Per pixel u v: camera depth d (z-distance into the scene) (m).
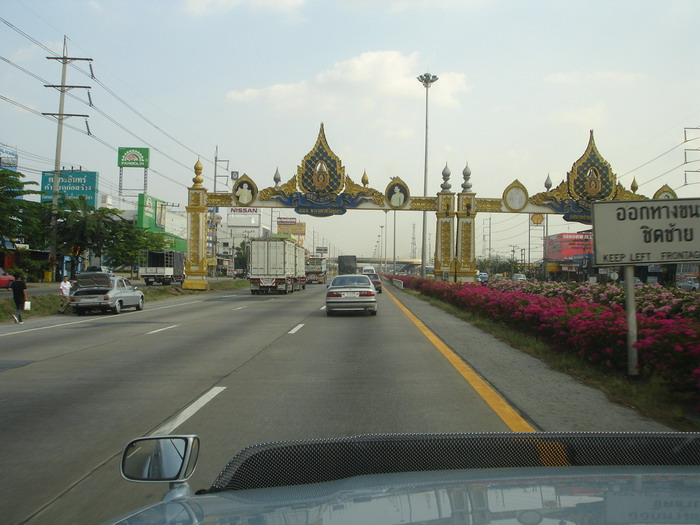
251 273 40.09
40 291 38.25
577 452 2.73
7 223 37.03
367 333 15.77
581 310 11.16
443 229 40.53
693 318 9.65
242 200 39.03
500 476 2.36
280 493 2.42
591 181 39.97
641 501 1.93
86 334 15.62
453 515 1.84
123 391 8.27
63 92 39.12
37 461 5.25
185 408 7.22
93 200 64.25
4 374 9.61
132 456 2.85
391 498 2.11
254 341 14.04
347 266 64.25
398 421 6.52
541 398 7.66
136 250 53.62
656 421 6.44
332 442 2.76
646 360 8.03
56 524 3.92
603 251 8.51
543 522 1.73
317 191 38.66
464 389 8.30
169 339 14.44
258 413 6.94
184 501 2.37
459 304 24.23
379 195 39.53
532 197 40.44
